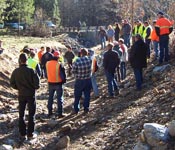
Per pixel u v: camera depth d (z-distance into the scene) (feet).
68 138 30.09
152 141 22.65
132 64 43.09
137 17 158.10
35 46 120.67
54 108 44.39
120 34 81.05
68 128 34.06
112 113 36.76
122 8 169.37
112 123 32.96
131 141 26.21
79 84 39.83
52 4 285.64
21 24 217.97
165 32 48.75
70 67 74.79
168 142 22.24
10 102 47.75
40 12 219.61
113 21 260.42
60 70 39.81
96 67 47.98
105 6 260.62
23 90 32.37
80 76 39.63
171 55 50.70
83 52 39.81
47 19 253.65
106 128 32.01
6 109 43.88
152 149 22.50
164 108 31.30
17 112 42.80
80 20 316.19
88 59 39.70
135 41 42.83
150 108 33.24
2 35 167.12
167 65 47.34
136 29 62.75
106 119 34.78
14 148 30.83
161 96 36.04
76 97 40.34
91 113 39.40
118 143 26.91
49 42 145.28
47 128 36.11
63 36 186.09
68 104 47.21
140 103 36.83
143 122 29.48
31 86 32.48
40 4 282.36
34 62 52.21
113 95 45.27
